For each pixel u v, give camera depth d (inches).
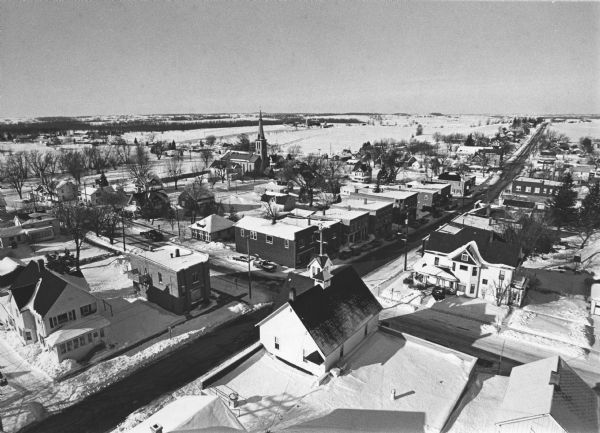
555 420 968.3
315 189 4709.6
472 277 2074.3
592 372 1486.2
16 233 2935.5
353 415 1189.1
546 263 2539.4
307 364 1401.3
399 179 5482.3
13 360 1560.0
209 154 7288.4
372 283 2287.2
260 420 1177.4
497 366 1520.7
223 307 2015.3
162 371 1510.8
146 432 930.7
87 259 2674.7
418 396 1277.1
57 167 6515.8
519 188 4210.1
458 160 6904.5
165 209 3663.9
